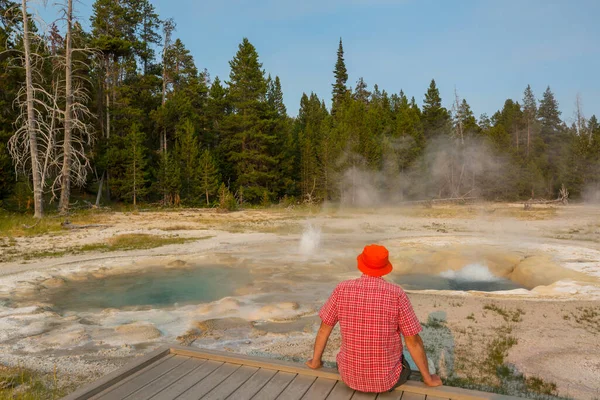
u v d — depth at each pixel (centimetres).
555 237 2023
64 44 2908
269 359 380
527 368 537
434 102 5997
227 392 328
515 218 3086
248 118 4662
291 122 7506
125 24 4600
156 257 1387
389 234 2116
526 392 471
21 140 2931
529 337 653
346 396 319
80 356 584
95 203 3616
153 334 670
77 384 492
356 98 8138
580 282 1053
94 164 3669
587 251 1555
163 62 5531
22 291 963
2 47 2839
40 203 2405
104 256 1409
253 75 4703
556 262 1327
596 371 529
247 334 678
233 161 4828
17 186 2709
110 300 902
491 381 497
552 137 7475
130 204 3778
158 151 4388
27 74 2444
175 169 3900
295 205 4316
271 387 335
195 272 1191
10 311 801
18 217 2353
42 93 3194
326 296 929
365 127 4344
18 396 449
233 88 4916
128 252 1491
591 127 7019
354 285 319
